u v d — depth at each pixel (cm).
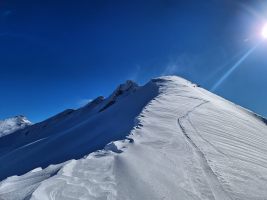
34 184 734
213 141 1479
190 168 1023
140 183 820
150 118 1884
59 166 888
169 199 772
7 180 843
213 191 873
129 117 3086
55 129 9794
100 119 4144
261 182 1023
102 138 2622
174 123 1794
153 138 1352
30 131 14000
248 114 4372
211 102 3222
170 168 986
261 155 1449
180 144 1308
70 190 709
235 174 1051
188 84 5172
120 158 980
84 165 887
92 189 736
